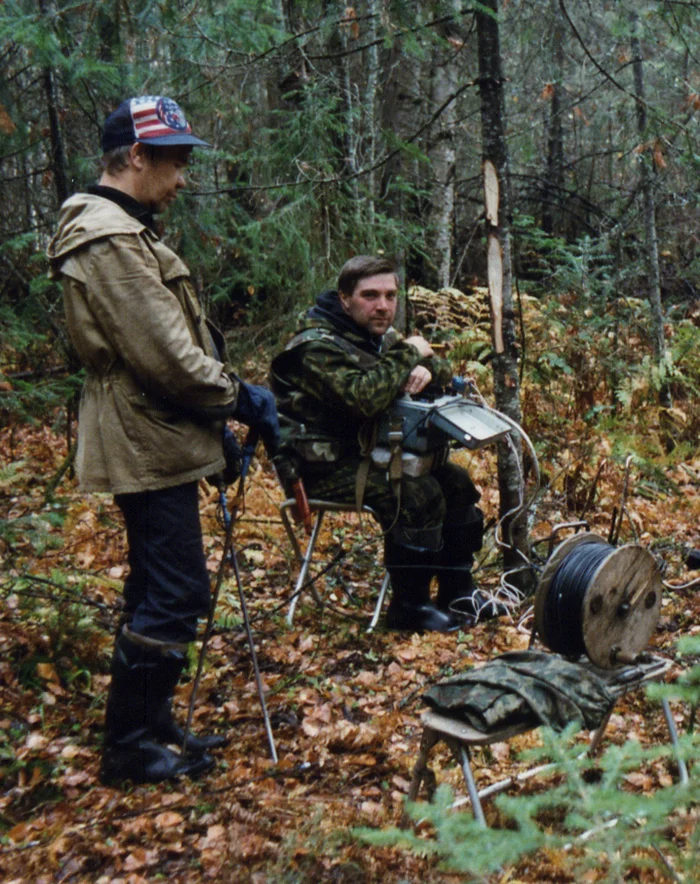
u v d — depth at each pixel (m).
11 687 3.70
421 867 2.66
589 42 8.76
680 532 5.96
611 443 6.93
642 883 2.43
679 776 3.12
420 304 8.64
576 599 2.86
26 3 5.35
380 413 4.28
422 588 4.48
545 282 10.26
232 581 4.88
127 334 2.91
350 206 7.15
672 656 4.17
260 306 8.04
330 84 8.04
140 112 3.03
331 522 5.80
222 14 5.62
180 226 6.57
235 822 2.92
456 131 11.27
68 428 5.97
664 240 11.34
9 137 6.12
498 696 2.50
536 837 1.60
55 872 2.73
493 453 6.98
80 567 4.91
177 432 3.04
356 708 3.75
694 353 8.46
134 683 3.13
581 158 13.05
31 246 7.02
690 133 6.26
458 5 8.45
